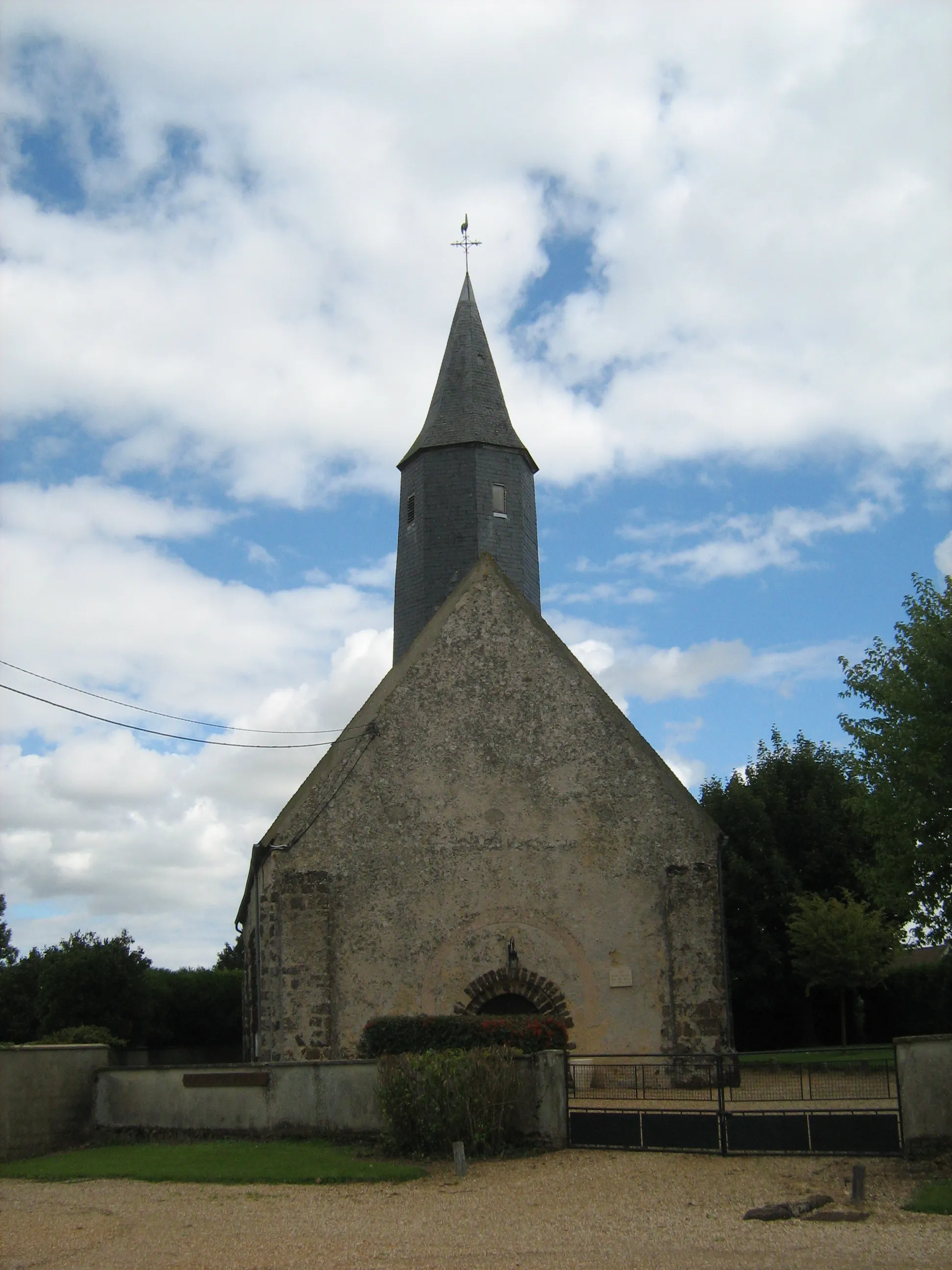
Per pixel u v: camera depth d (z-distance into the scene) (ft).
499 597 74.02
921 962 133.69
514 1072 45.60
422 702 71.46
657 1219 33.04
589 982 66.74
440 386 93.86
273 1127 49.83
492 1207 35.58
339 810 69.00
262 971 67.67
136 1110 52.60
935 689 71.31
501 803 69.67
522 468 90.99
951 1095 39.24
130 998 101.35
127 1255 30.53
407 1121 44.78
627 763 70.33
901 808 70.74
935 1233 30.37
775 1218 32.45
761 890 116.67
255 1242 31.73
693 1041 65.21
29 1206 38.14
